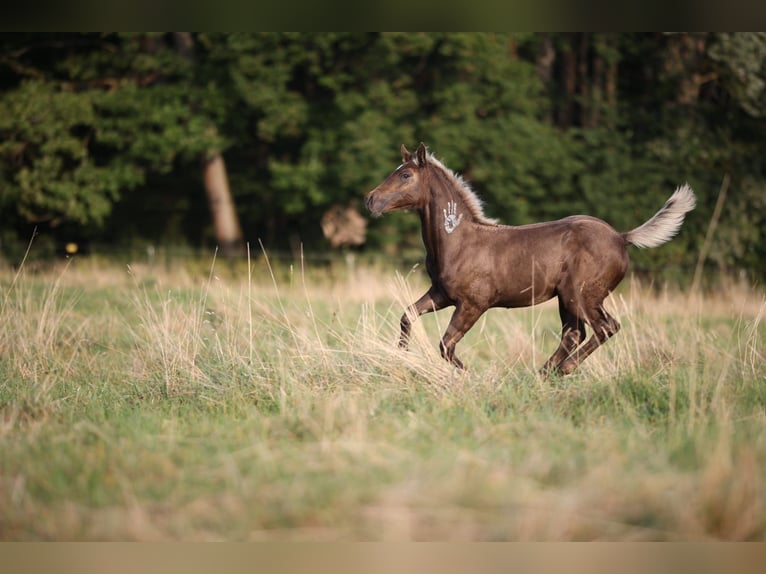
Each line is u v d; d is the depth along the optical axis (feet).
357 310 57.93
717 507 22.62
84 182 101.30
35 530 22.26
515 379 35.42
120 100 97.60
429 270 39.01
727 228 101.04
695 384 32.19
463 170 104.17
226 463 25.63
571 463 25.54
